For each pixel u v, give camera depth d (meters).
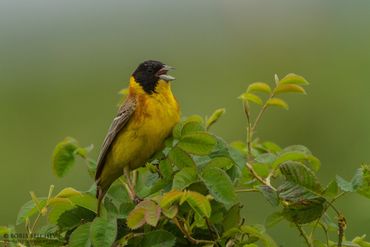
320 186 7.16
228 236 7.21
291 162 7.22
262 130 15.80
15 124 17.02
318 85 16.16
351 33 18.33
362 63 16.28
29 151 16.38
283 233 11.36
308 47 18.78
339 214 7.18
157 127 9.03
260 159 7.93
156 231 7.12
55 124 17.25
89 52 20.05
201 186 7.27
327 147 14.68
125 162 9.10
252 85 8.34
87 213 7.45
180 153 7.50
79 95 18.09
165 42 20.66
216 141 7.48
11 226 7.52
